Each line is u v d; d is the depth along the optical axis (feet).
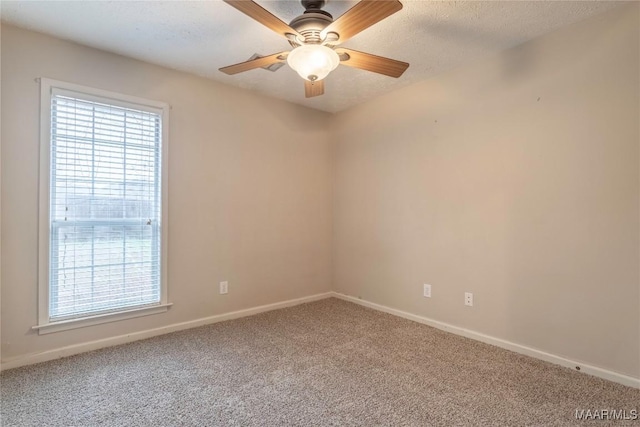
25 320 7.42
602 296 6.86
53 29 7.36
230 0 4.82
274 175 11.66
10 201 7.24
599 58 6.86
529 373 7.09
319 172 12.96
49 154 7.62
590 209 7.00
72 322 7.93
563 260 7.39
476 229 8.93
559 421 5.54
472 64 8.99
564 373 7.08
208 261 10.13
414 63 9.02
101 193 8.36
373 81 10.23
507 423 5.49
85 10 6.65
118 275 8.63
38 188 7.53
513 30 7.42
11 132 7.23
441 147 9.73
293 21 5.92
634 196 6.47
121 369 7.23
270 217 11.56
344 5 6.42
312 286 12.77
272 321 10.41
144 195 9.01
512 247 8.23
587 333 7.06
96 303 8.33
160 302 9.22
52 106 7.68
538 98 7.74
